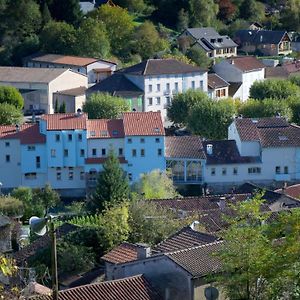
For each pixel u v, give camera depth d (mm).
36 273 184625
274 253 128500
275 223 135125
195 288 150000
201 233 175625
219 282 135000
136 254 170125
